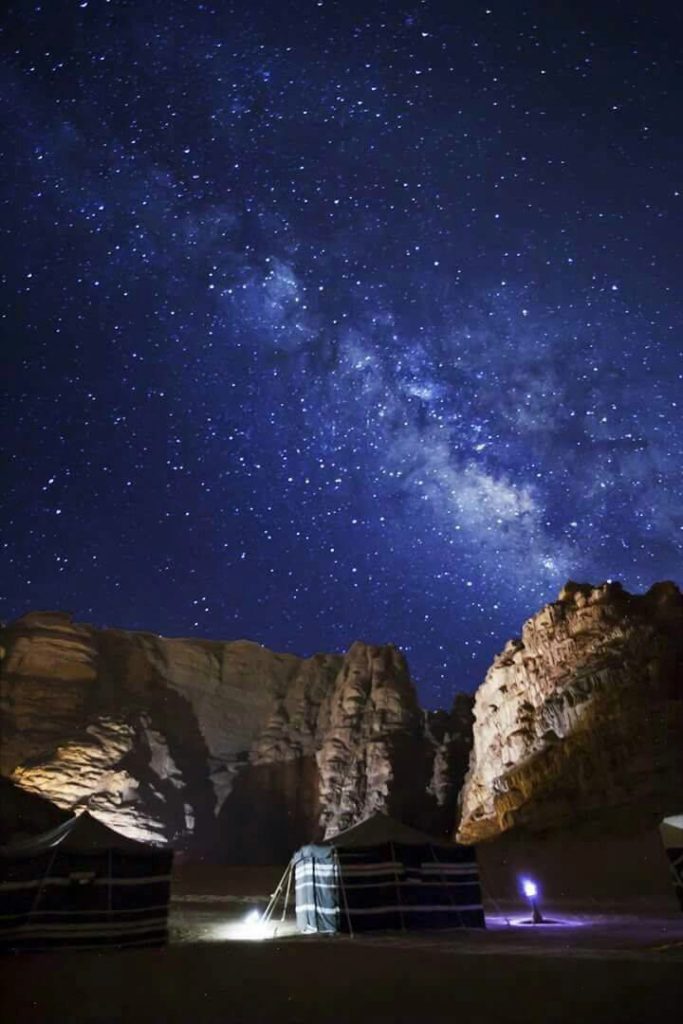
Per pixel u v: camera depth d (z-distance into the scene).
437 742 72.94
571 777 42.28
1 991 9.88
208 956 13.66
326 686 80.44
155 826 60.75
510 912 23.69
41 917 14.99
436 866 18.61
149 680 75.94
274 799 71.56
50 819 51.12
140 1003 8.91
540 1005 8.05
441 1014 7.80
